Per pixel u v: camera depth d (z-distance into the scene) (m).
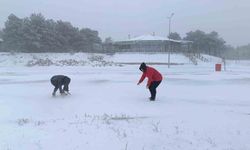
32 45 84.62
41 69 55.31
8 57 76.69
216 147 7.90
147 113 12.89
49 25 88.69
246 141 8.43
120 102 16.12
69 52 89.44
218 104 15.80
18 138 8.38
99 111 13.62
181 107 14.62
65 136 8.57
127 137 8.52
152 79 16.75
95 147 7.67
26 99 17.41
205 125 10.12
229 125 10.17
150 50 96.81
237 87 24.50
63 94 18.97
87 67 61.91
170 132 9.13
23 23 85.19
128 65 70.88
